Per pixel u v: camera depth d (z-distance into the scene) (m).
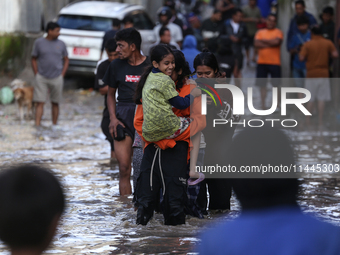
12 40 51.44
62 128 36.75
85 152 28.91
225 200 17.55
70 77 56.09
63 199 6.56
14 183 6.36
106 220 16.53
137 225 15.85
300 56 38.91
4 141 31.45
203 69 16.61
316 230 6.50
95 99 50.34
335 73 42.91
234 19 51.28
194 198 16.58
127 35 18.81
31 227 6.34
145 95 15.05
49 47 36.91
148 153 15.89
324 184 21.44
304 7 42.06
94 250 13.59
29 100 39.97
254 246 6.48
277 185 6.94
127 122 19.36
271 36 41.09
